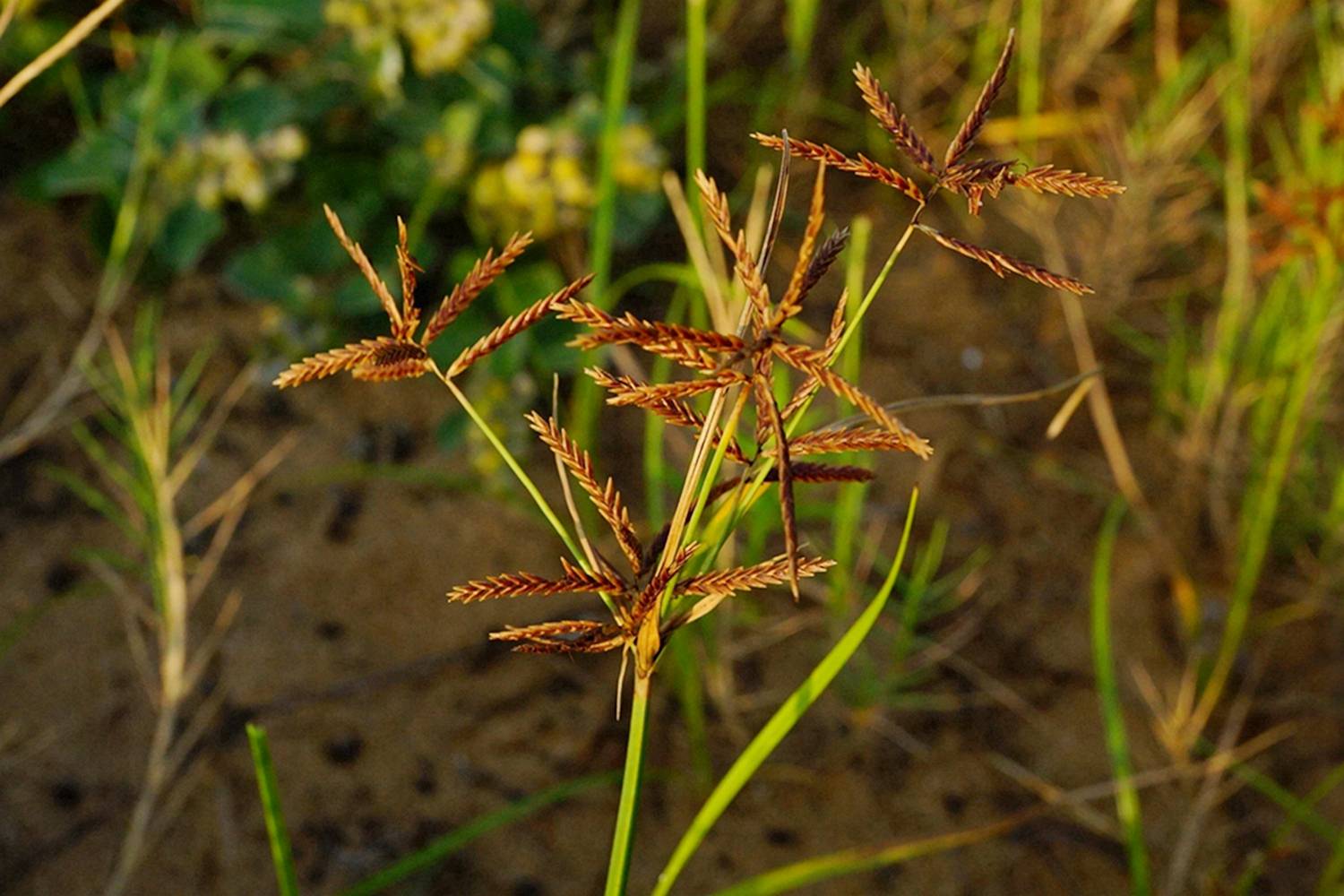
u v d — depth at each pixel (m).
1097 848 0.68
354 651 0.72
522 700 0.71
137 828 0.58
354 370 0.34
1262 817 0.70
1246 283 0.90
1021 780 0.70
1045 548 0.80
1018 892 0.66
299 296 0.83
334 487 0.78
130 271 0.85
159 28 0.94
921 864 0.67
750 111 0.99
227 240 0.88
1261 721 0.74
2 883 0.62
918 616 0.76
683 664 0.65
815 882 0.66
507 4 0.91
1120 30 1.07
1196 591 0.79
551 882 0.65
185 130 0.84
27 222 0.87
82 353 0.76
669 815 0.68
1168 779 0.68
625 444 0.82
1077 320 0.85
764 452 0.35
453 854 0.65
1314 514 0.79
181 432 0.73
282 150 0.81
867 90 0.33
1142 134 0.89
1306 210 0.78
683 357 0.32
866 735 0.71
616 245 0.87
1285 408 0.81
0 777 0.65
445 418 0.81
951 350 0.89
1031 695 0.74
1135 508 0.79
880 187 0.97
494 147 0.86
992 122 0.98
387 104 0.86
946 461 0.83
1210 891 0.67
